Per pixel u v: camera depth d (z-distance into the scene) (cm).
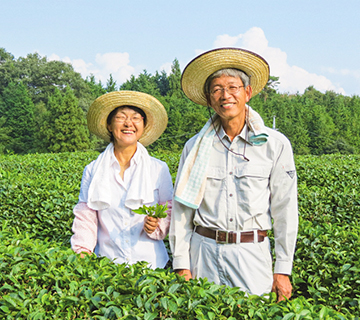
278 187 243
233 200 243
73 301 198
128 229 276
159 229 276
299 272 345
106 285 210
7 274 221
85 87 7225
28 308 197
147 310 188
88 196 275
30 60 7744
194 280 217
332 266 321
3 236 274
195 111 6184
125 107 282
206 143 251
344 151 6172
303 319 184
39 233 490
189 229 263
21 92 6316
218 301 198
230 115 240
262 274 245
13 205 523
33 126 6194
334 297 298
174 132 5491
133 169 284
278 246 246
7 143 6053
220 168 247
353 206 536
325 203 550
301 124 6606
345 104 8756
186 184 249
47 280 215
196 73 254
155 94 7288
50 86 7256
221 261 244
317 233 362
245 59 245
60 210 495
